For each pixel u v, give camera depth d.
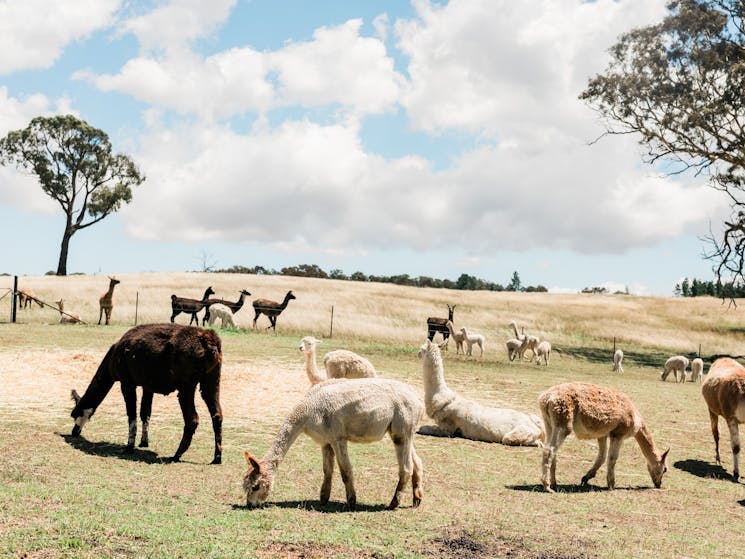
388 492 8.99
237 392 16.84
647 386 24.80
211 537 6.41
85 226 75.12
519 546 6.86
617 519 8.40
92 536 6.12
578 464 11.85
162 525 6.64
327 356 13.44
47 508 6.89
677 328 53.03
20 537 5.91
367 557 6.21
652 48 36.75
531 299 65.69
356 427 7.87
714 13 34.50
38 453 9.83
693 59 35.69
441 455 11.88
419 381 20.50
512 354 33.69
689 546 7.36
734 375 11.97
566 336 46.25
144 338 10.30
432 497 8.90
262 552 6.12
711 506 9.53
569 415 9.70
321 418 7.84
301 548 6.31
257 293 49.66
